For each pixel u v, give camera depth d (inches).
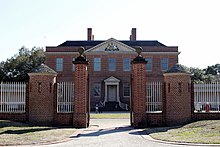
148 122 735.7
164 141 496.4
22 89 756.0
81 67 738.2
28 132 595.5
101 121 965.2
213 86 762.2
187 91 733.3
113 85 1964.8
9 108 754.2
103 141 508.1
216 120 687.1
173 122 727.7
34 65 2469.2
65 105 780.0
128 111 1748.3
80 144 477.1
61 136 557.0
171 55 1984.5
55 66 1978.3
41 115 728.3
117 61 1983.3
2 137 529.0
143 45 2111.2
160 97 786.8
